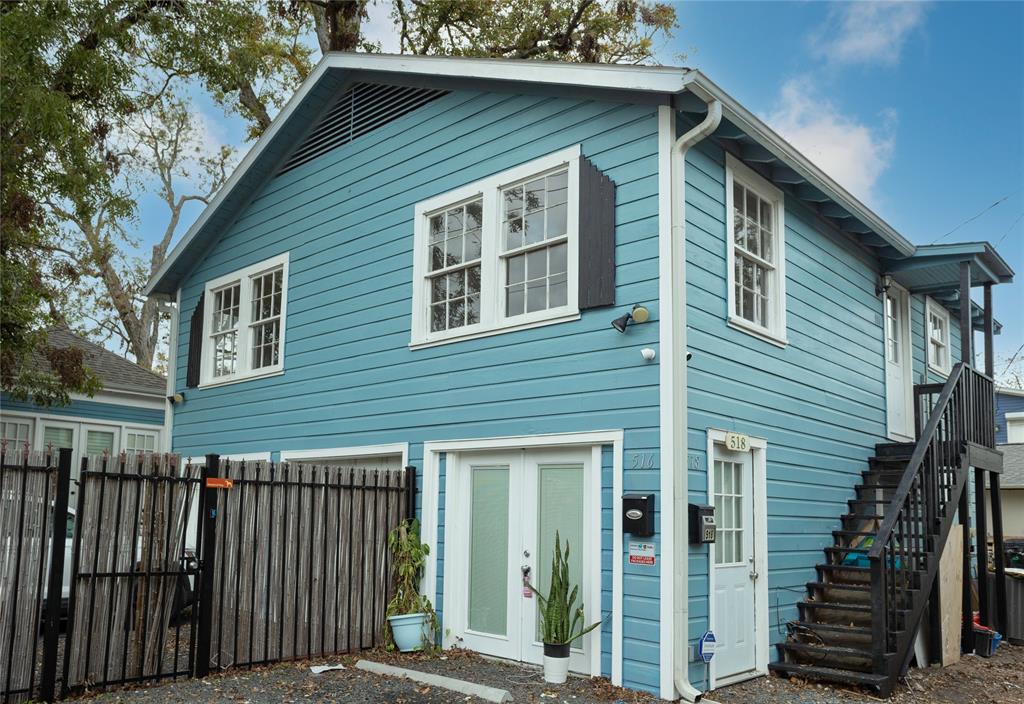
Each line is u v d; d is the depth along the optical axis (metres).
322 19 18.73
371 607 8.12
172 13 12.97
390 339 9.17
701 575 6.58
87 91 11.95
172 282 13.11
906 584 7.38
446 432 8.31
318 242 10.48
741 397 7.41
